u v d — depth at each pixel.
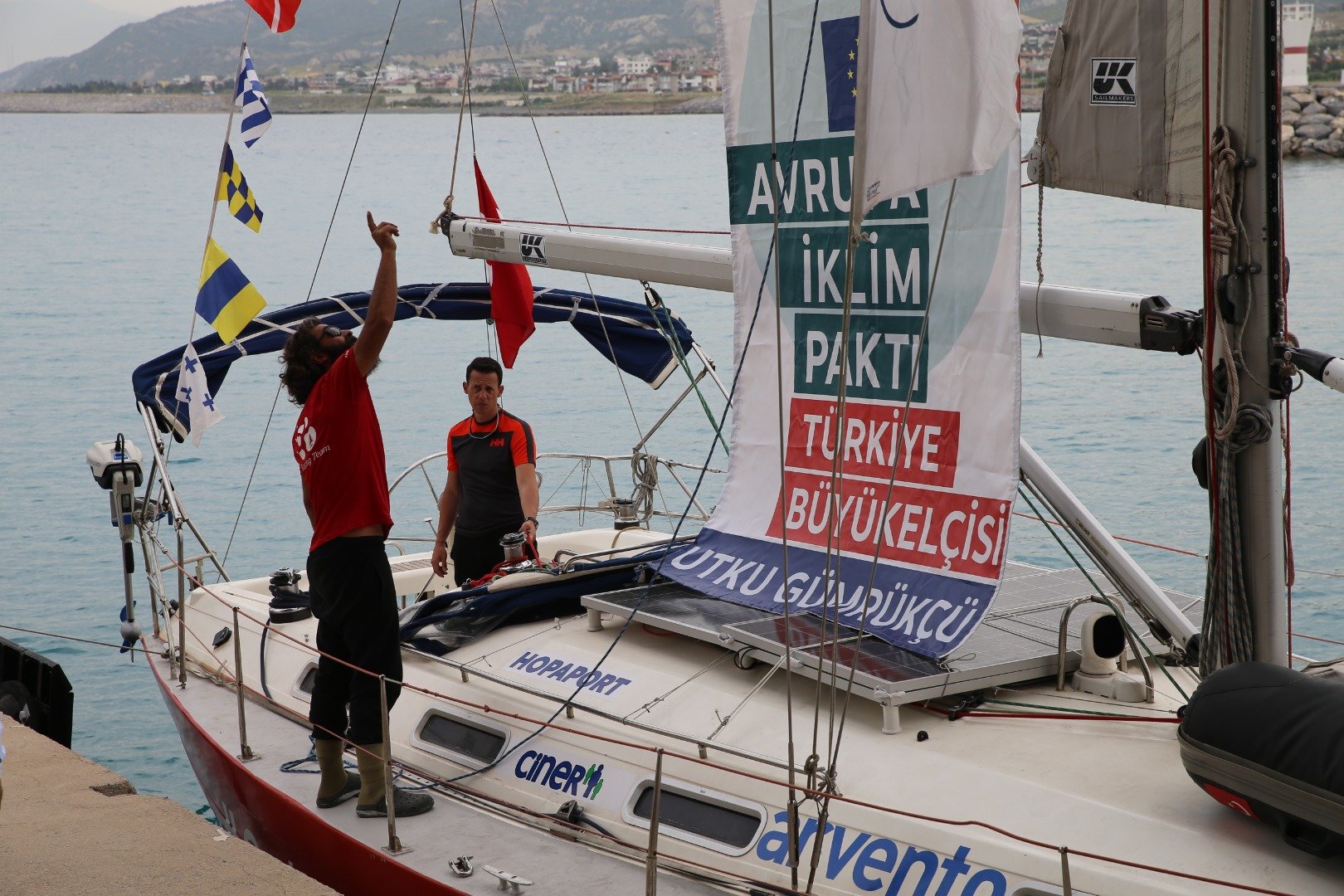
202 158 99.75
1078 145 4.16
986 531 4.52
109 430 17.97
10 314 27.66
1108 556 4.55
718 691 4.71
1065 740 4.17
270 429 17.91
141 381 7.24
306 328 4.96
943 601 4.57
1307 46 81.62
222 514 14.20
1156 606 4.52
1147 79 3.95
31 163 93.31
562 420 17.95
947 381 4.63
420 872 4.36
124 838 4.66
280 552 12.88
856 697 4.58
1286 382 3.85
